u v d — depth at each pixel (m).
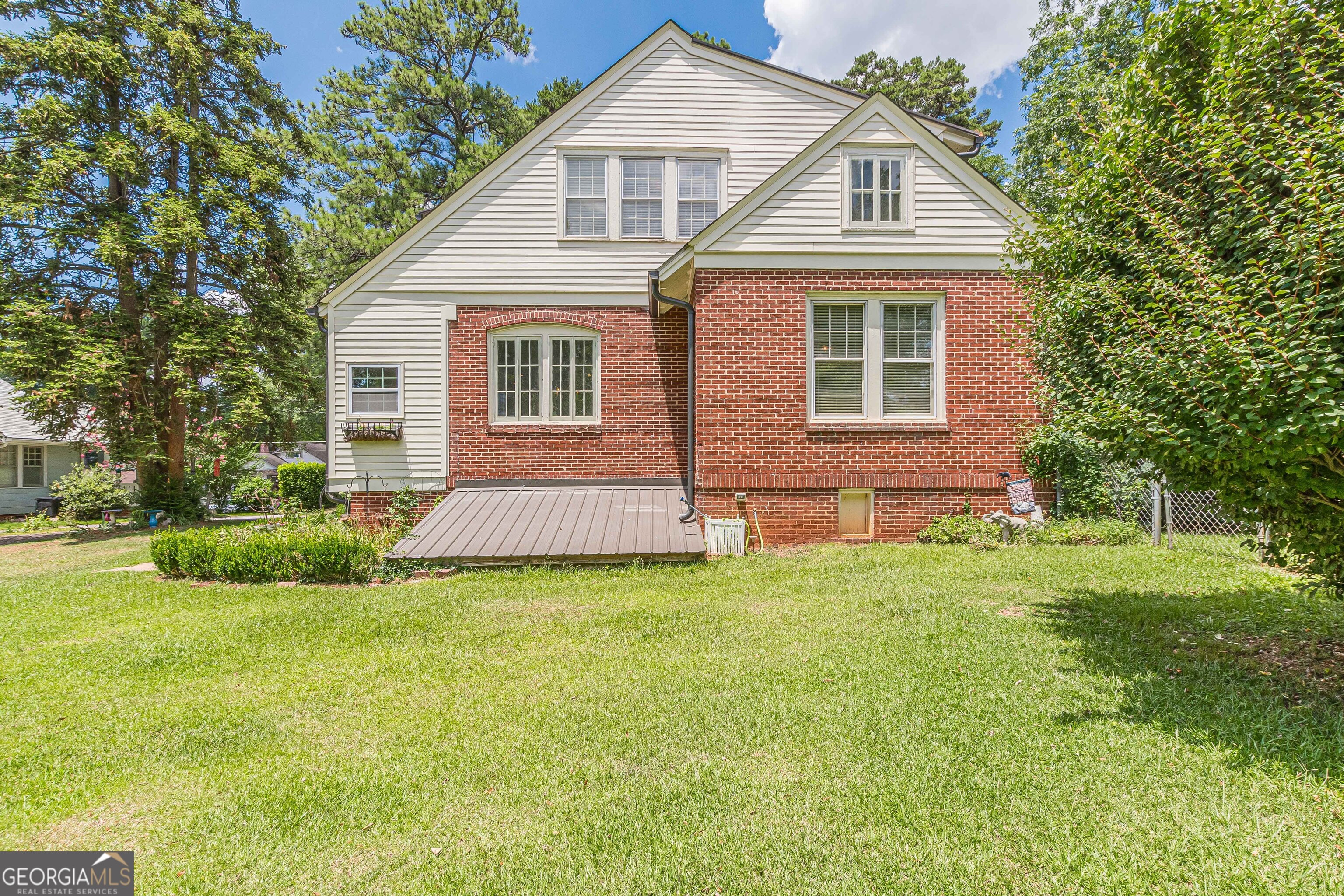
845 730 3.20
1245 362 2.70
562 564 7.72
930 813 2.47
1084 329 3.99
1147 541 7.92
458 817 2.60
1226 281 2.97
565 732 3.33
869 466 8.89
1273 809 2.41
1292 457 2.82
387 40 22.11
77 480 17.80
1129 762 2.79
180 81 15.43
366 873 2.27
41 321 13.39
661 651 4.60
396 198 21.48
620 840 2.39
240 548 7.59
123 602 6.59
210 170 15.77
